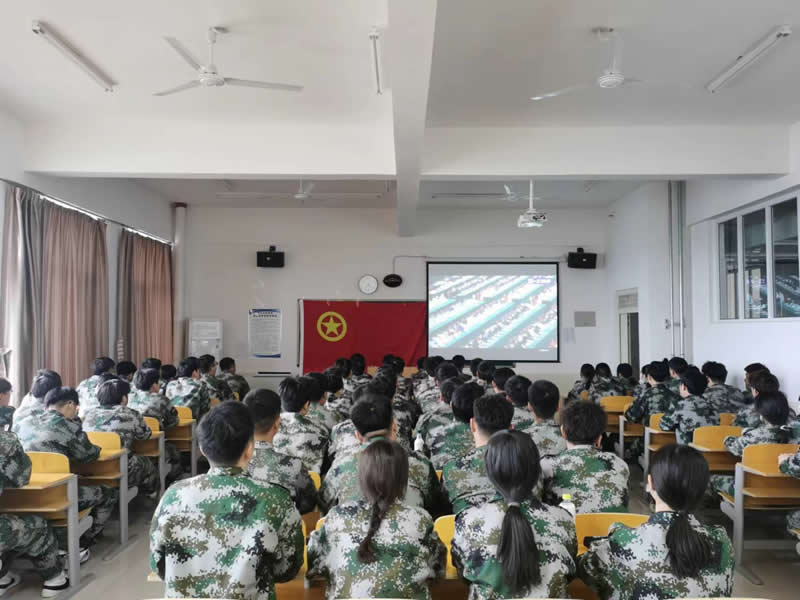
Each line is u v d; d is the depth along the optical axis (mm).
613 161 5527
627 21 3602
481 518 1808
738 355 6570
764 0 3387
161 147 5480
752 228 6477
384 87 4594
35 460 3398
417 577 1773
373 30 3631
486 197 8617
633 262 8312
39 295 5633
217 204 9281
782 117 5293
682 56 4094
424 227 9500
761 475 3650
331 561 1810
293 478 2535
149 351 8102
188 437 5402
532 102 4914
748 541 3951
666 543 1697
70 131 5457
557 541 1770
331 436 3441
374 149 5543
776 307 6039
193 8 3424
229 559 1749
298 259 9445
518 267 9477
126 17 3531
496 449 1812
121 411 4219
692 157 5520
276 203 9156
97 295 6762
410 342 9398
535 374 9391
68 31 3732
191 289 9359
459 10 3465
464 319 9438
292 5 3379
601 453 2594
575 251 9461
